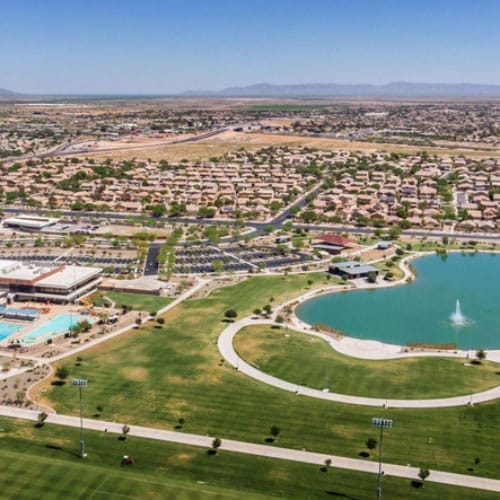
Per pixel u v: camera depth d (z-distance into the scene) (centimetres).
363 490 12194
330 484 12381
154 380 17012
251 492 12081
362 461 13175
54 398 15938
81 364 18075
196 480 12488
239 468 12912
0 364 18100
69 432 14300
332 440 13975
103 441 13912
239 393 16250
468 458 13262
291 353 18925
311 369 17762
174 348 19288
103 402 15738
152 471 12794
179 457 13300
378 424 12525
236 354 18825
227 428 14500
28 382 16888
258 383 16838
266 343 19712
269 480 12494
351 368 17850
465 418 14950
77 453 13450
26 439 13975
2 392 16288
